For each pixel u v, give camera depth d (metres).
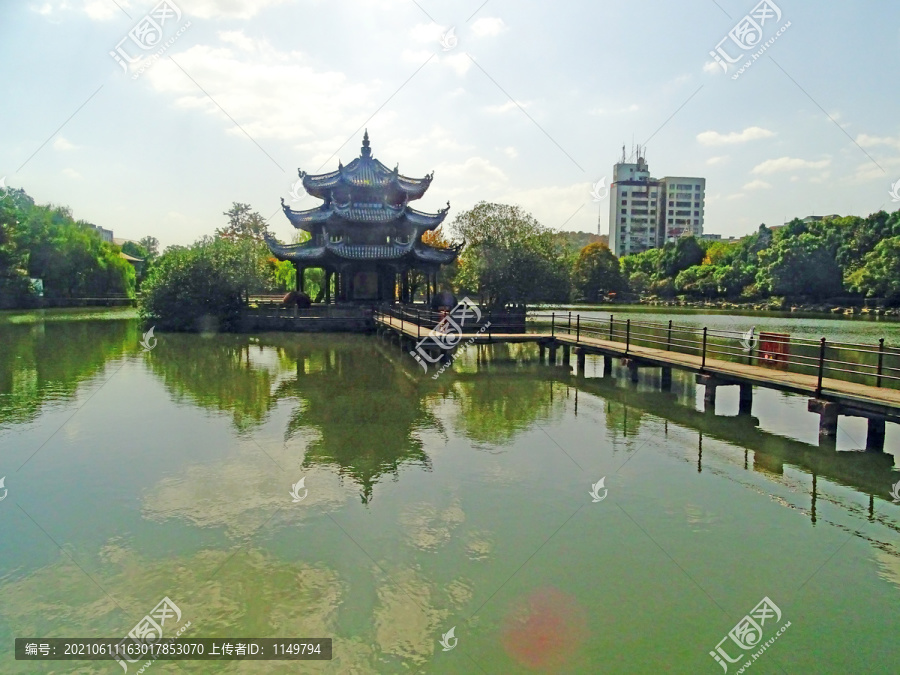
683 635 6.29
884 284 52.19
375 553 7.95
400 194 44.69
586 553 7.95
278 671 5.79
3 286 49.72
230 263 40.97
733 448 12.56
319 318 39.00
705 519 9.02
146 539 8.36
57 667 5.89
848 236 60.62
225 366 24.02
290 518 9.00
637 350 20.67
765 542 8.30
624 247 107.75
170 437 13.32
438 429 14.09
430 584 7.21
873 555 7.98
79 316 52.00
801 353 28.91
